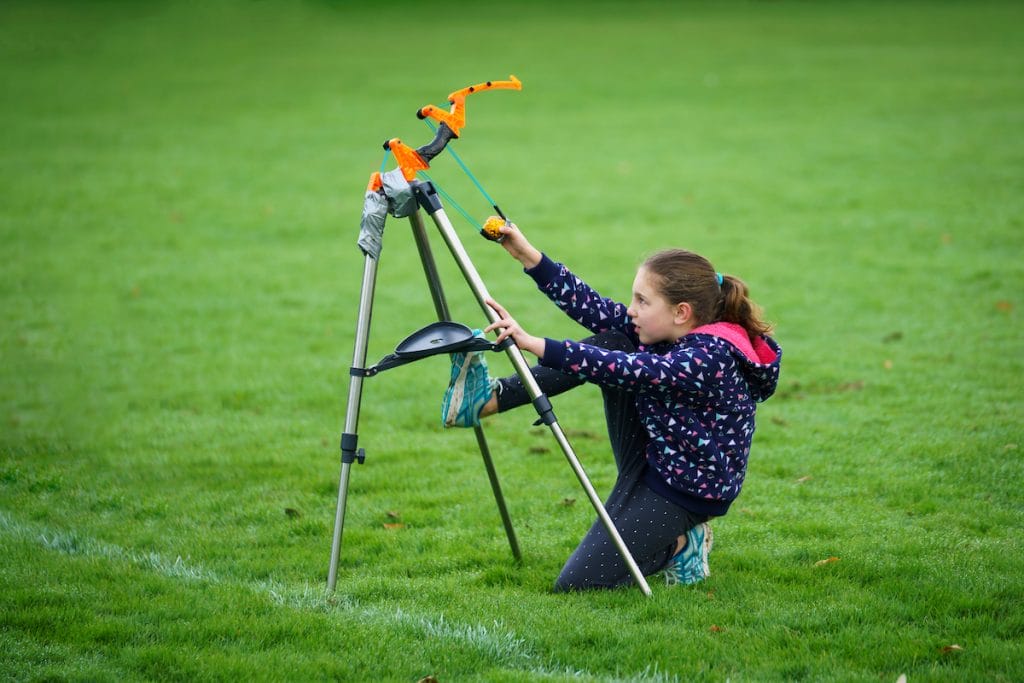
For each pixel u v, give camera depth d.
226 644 11.09
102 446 18.78
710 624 11.59
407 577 13.36
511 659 10.95
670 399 12.17
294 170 47.62
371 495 16.48
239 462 17.94
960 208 37.94
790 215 38.59
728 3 122.88
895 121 55.25
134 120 58.94
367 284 12.10
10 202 41.19
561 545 14.37
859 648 10.85
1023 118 53.94
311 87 70.00
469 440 19.20
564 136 55.31
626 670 10.58
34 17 106.69
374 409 21.02
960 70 70.50
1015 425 18.62
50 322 27.33
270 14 114.19
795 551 13.71
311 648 11.05
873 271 30.94
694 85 69.50
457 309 28.67
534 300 29.28
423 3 127.31
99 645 10.96
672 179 45.31
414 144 52.81
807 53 82.38
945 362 22.75
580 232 37.12
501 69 77.25
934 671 10.28
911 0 118.69
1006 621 11.41
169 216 39.62
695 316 12.39
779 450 18.00
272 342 25.73
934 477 16.42
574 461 11.96
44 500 16.09
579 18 112.75
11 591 12.20
